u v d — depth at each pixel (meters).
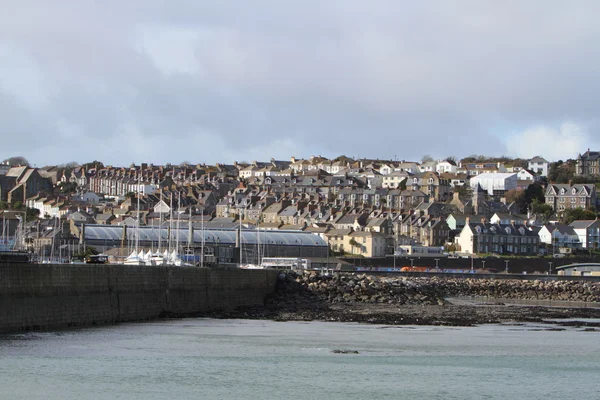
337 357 156.62
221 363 148.38
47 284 176.75
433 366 150.88
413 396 129.25
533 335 193.50
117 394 125.12
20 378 131.62
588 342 182.88
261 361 151.25
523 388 136.00
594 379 143.00
